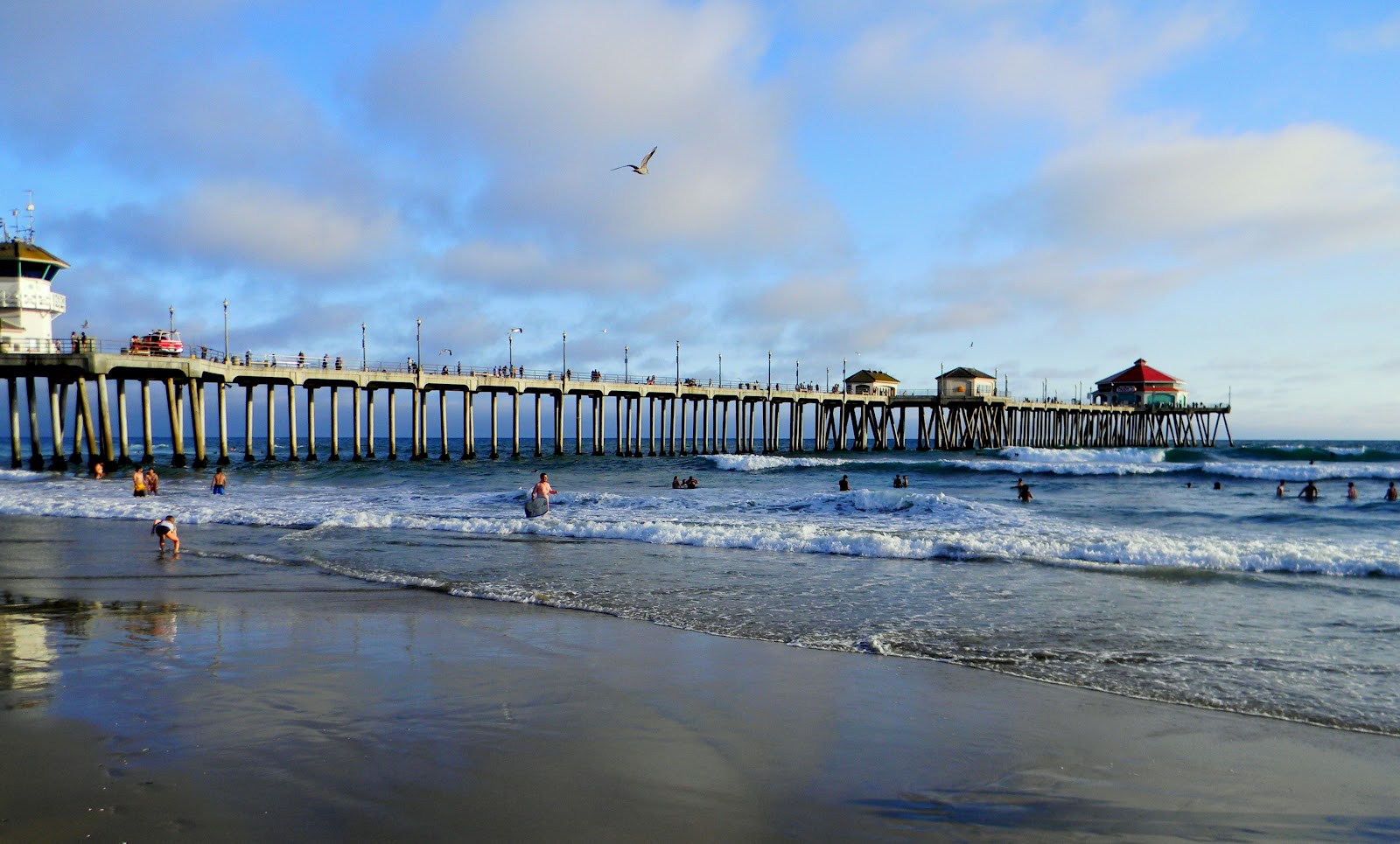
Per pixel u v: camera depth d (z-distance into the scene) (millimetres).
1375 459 71438
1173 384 112875
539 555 18906
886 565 17531
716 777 6496
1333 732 7723
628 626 11953
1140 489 40031
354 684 8820
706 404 80062
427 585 15203
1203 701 8578
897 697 8664
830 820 5785
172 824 5449
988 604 13500
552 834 5457
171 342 49062
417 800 5918
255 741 7035
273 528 24234
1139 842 5555
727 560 18234
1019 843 5496
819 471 53281
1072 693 8875
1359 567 16172
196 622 12016
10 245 46906
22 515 28406
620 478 48250
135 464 52281
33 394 49188
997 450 87312
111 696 8250
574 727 7570
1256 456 73500
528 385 65500
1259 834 5688
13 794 5891
